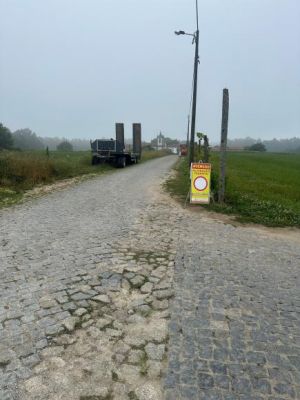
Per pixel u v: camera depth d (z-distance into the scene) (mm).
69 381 2662
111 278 4504
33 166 14820
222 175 9797
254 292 4277
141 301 3918
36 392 2547
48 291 4109
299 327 3516
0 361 2867
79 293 4066
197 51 17406
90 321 3479
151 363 2883
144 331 3336
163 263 5125
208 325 3475
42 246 5773
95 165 24109
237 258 5535
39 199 10531
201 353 3029
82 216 8164
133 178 17328
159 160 41312
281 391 2629
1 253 5395
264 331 3410
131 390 2590
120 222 7629
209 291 4234
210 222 8008
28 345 3080
